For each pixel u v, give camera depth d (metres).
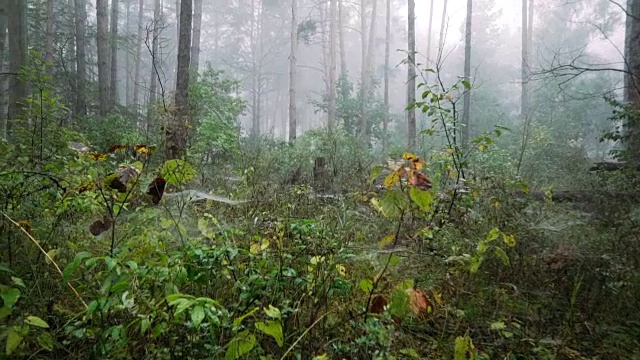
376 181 6.16
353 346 2.06
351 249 2.87
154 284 1.93
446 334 2.53
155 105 7.89
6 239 2.54
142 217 2.85
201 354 1.77
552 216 4.54
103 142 9.04
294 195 4.84
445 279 2.94
